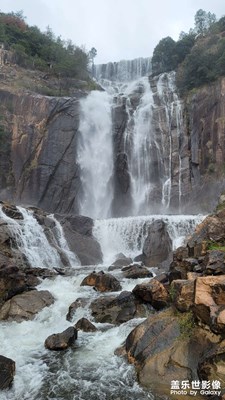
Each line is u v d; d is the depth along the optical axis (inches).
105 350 350.6
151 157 1400.1
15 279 512.1
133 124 1485.0
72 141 1364.4
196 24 2322.8
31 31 1931.6
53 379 304.2
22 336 399.2
